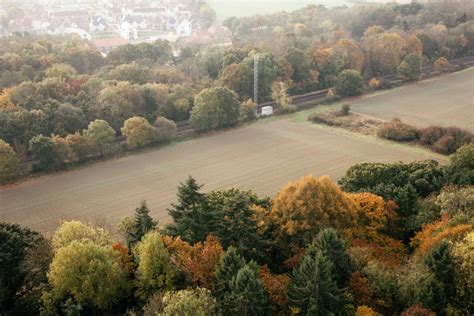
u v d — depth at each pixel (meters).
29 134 129.50
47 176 122.75
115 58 198.38
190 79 179.25
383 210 80.31
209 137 148.38
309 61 191.00
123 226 83.31
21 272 71.31
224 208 73.31
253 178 120.88
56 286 65.00
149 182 119.50
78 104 145.88
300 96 184.38
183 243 69.44
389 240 78.00
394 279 62.84
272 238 76.31
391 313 60.38
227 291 58.66
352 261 64.50
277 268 72.00
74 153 127.31
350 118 162.62
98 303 65.06
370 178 93.31
